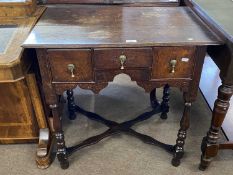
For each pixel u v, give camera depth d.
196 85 1.17
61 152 1.40
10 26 1.29
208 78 2.20
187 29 1.13
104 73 1.12
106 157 1.54
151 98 1.88
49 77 1.12
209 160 1.40
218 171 1.46
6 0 1.34
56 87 1.15
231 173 1.45
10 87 1.36
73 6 1.44
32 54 1.25
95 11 1.35
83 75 1.12
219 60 1.14
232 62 1.04
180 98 2.01
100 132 1.72
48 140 1.50
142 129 1.73
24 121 1.52
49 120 1.51
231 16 1.15
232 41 0.95
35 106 1.41
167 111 1.79
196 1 1.34
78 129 1.74
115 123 1.65
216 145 1.34
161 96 2.03
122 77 2.28
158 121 1.80
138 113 1.88
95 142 1.53
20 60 1.05
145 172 1.45
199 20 1.23
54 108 1.23
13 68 1.04
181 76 1.14
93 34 1.08
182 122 1.33
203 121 1.80
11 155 1.56
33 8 1.38
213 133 1.31
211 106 1.91
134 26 1.16
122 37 1.06
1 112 1.47
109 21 1.22
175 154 1.43
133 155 1.55
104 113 1.87
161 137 1.67
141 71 1.12
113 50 1.05
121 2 1.48
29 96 1.40
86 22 1.21
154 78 1.14
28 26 1.25
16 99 1.42
